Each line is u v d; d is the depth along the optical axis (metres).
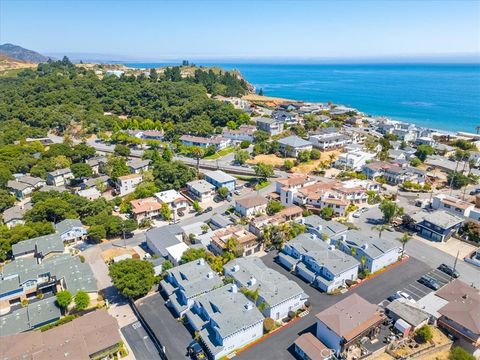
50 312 65.62
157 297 71.44
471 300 64.44
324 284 72.19
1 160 140.62
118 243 94.19
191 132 183.00
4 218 102.75
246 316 59.50
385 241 82.44
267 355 57.47
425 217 95.12
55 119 195.50
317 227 91.75
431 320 62.88
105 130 194.88
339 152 161.50
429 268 80.31
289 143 157.62
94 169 142.62
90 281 72.88
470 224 92.56
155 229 93.44
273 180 133.75
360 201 114.75
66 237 93.38
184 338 61.00
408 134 189.00
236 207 108.56
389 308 64.38
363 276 76.69
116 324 61.00
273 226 89.69
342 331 55.50
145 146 173.25
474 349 57.94
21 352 55.00
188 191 124.50
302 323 64.31
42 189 120.88
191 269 71.94
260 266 75.38
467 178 125.88
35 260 81.19
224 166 145.88
